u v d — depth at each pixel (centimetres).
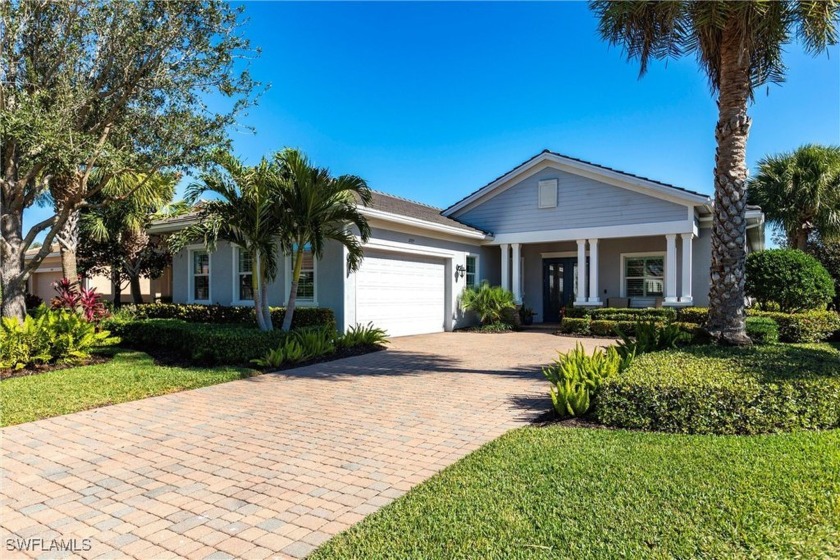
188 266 1577
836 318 1274
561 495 352
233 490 388
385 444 493
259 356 933
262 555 294
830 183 2014
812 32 726
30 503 368
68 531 326
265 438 516
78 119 919
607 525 307
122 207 1517
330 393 716
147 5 912
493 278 1933
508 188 1777
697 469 389
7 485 401
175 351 1048
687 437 479
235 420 582
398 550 288
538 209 1720
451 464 432
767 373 538
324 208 991
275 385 771
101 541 313
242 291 1456
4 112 742
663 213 1508
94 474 423
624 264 1752
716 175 780
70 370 854
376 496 374
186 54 953
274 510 353
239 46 980
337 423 567
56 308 1206
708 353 661
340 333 1227
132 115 966
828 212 2028
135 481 408
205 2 927
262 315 1047
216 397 694
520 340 1384
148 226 1600
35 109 771
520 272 1806
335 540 304
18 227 967
